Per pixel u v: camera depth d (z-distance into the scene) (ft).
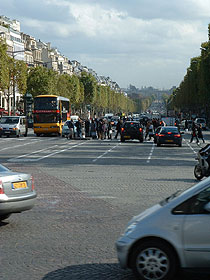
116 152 152.56
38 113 265.54
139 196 66.64
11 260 36.81
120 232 45.78
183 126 435.53
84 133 254.27
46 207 58.44
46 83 450.30
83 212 55.36
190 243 30.60
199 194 31.19
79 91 650.84
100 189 72.90
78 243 41.75
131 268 31.37
